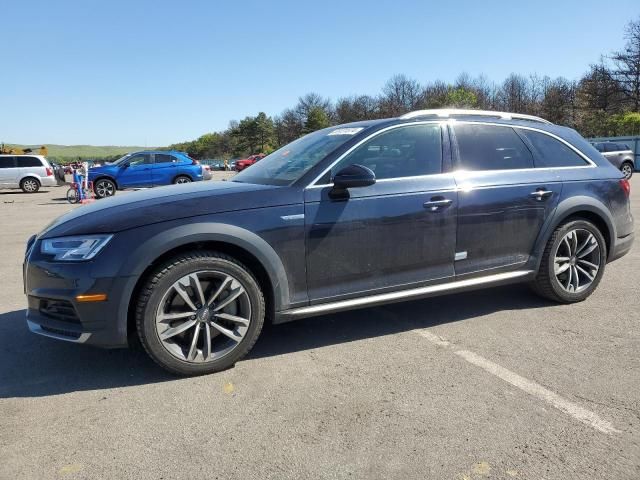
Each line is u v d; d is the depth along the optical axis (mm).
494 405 2836
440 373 3250
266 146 101938
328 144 3842
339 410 2820
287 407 2865
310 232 3436
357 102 84688
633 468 2279
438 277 3908
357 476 2260
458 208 3900
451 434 2564
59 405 2932
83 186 17891
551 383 3084
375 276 3684
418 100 76375
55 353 3678
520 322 4145
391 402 2895
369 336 3908
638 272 5688
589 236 4559
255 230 3279
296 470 2311
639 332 3889
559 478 2223
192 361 3219
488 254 4098
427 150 3926
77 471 2326
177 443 2537
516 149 4316
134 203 3330
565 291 4500
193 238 3111
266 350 3678
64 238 3102
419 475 2256
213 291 3264
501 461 2342
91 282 2992
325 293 3555
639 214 10320
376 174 3701
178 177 18875
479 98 71625
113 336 3062
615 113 51438
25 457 2436
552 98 59750
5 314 4578
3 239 8945
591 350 3564
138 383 3189
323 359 3504
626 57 50500
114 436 2605
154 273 3092
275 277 3363
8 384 3205
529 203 4211
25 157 22312
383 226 3643
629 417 2693
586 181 4527
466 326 4082
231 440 2553
